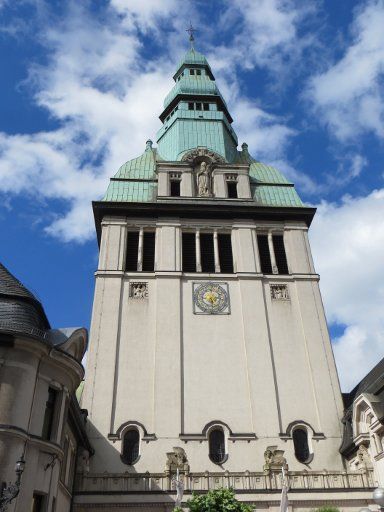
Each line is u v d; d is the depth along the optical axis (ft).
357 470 115.85
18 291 97.55
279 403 132.57
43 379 89.04
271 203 172.45
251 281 152.46
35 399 86.17
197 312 146.00
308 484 114.11
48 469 85.51
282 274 156.15
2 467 76.48
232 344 140.87
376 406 111.14
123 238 160.04
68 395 95.25
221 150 186.91
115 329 140.67
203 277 153.07
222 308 147.23
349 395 143.74
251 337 141.79
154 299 147.64
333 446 126.41
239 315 146.30
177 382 132.67
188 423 127.44
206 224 165.37
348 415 126.00
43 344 87.92
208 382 134.10
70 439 107.55
